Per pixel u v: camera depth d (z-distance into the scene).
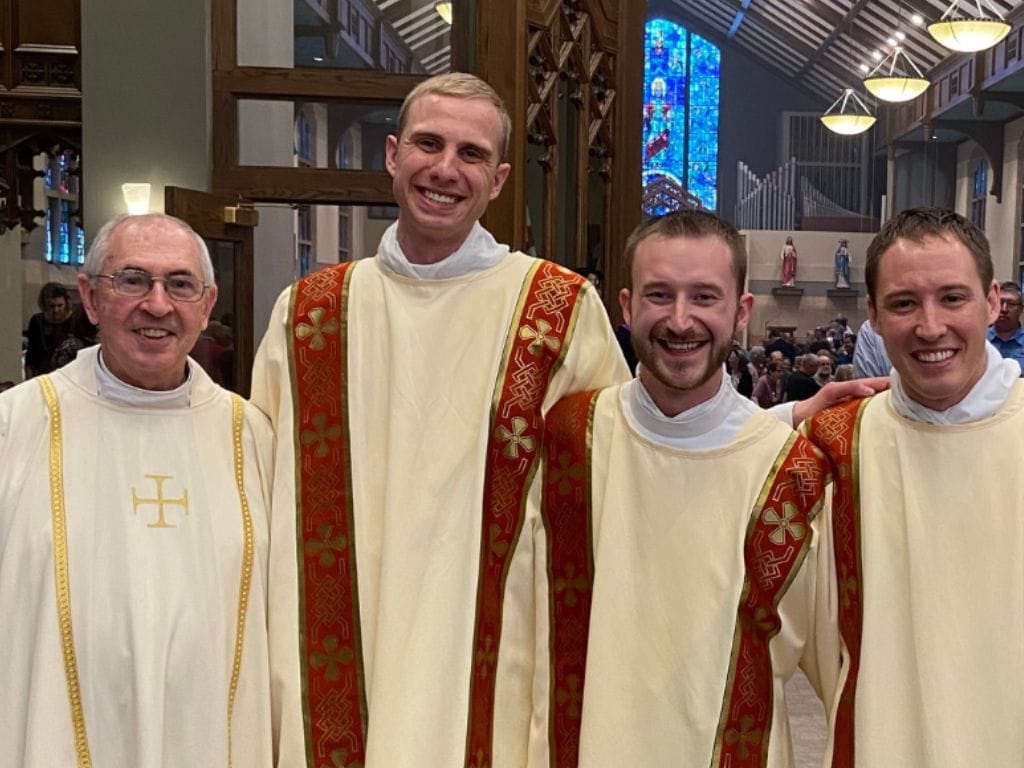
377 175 5.73
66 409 2.19
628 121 5.44
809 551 2.11
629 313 2.14
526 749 2.32
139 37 5.68
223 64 5.68
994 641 1.94
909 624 2.00
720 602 2.11
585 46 5.08
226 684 2.18
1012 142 18.25
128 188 5.65
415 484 2.26
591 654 2.15
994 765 1.91
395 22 5.49
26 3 5.84
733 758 2.11
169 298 2.12
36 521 2.11
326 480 2.34
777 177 24.88
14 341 9.70
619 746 2.10
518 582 2.31
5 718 2.06
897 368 2.02
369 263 2.44
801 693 4.37
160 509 2.17
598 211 5.37
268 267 8.16
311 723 2.29
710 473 2.15
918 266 1.96
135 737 2.05
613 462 2.21
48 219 12.23
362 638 2.29
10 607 2.08
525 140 4.53
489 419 2.28
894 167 22.77
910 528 2.01
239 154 5.87
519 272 2.38
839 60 22.27
